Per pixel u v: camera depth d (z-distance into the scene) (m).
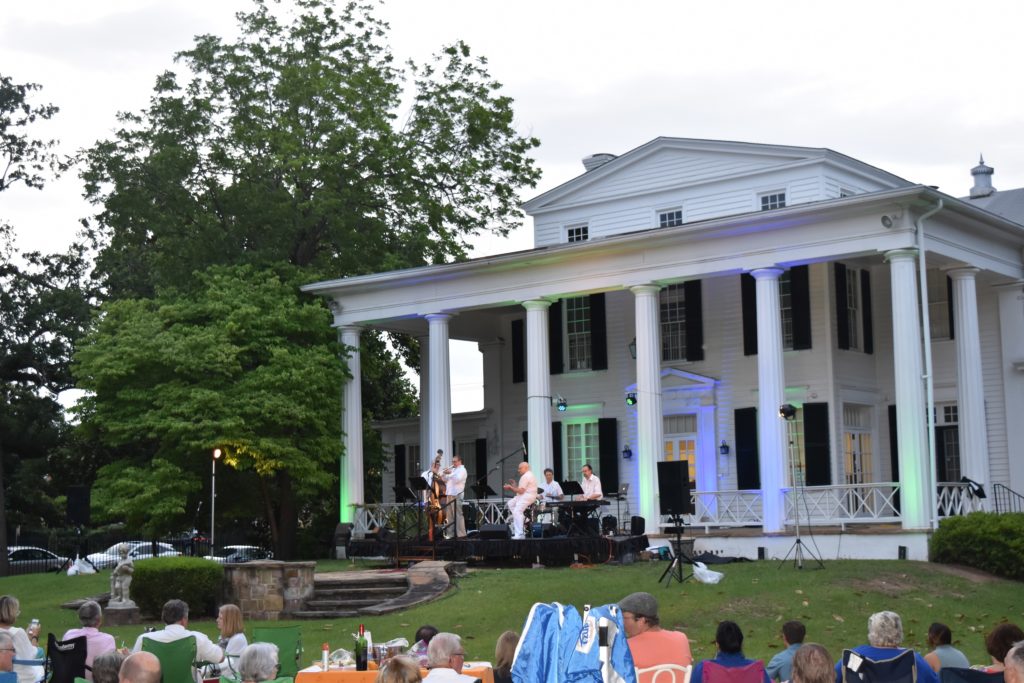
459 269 32.09
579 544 26.56
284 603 23.48
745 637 19.09
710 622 19.98
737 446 31.45
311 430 33.56
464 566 25.44
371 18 40.72
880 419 31.59
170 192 36.56
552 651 8.47
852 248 26.52
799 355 30.67
